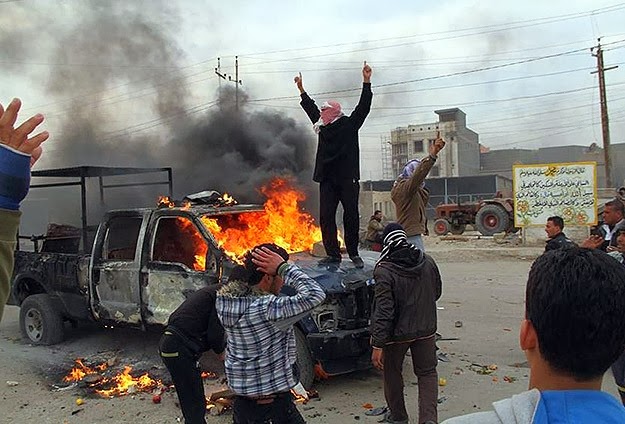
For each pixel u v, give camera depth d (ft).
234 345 10.46
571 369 3.82
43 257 24.79
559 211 55.62
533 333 4.04
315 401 17.30
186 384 12.94
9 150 4.37
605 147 98.27
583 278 3.84
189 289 19.57
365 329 17.97
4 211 4.36
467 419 3.83
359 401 17.22
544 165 56.03
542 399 3.76
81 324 27.89
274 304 10.28
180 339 12.85
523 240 58.75
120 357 22.67
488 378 18.95
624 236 15.11
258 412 10.44
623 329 3.84
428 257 14.96
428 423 13.65
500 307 30.60
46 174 25.76
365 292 18.48
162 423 16.15
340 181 19.80
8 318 31.55
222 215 22.12
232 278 10.80
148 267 20.76
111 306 21.95
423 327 14.03
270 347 10.37
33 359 22.75
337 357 17.40
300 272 10.66
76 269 23.38
